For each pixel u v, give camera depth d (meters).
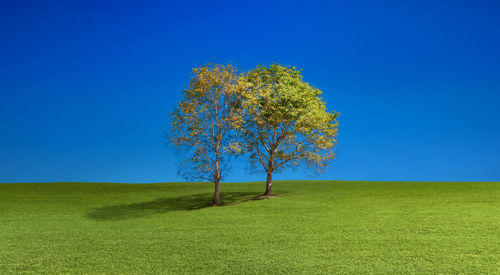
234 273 14.41
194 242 20.42
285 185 56.03
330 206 34.41
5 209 38.81
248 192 49.41
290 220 27.34
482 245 17.91
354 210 31.47
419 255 16.38
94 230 26.20
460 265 14.73
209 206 38.12
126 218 32.62
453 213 28.11
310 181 60.97
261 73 42.94
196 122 37.38
